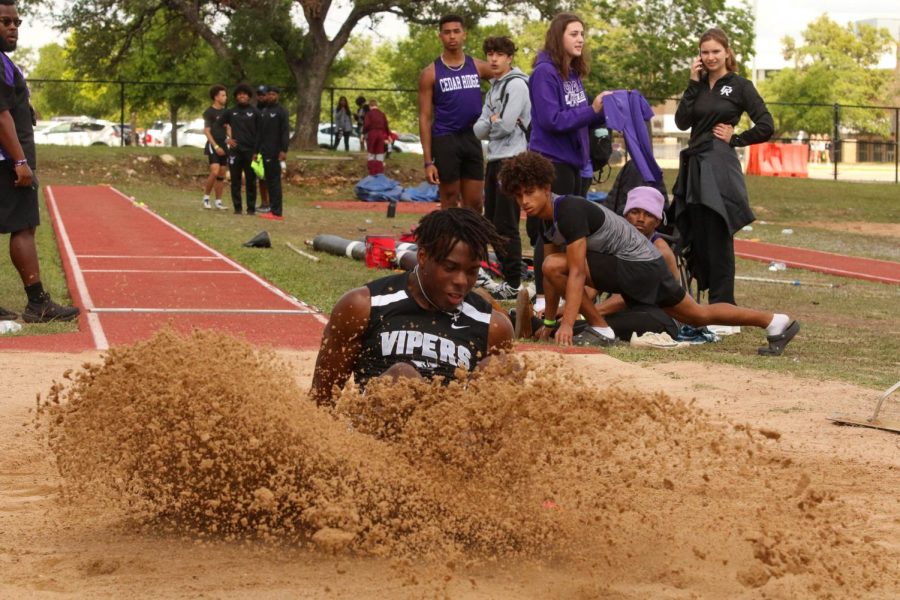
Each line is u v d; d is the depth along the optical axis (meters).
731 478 7.08
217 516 5.95
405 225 31.47
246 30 52.88
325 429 5.81
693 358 12.09
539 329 13.18
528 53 97.00
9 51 13.07
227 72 55.06
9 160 12.91
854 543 5.90
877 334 14.69
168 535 5.98
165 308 14.48
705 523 6.17
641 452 7.19
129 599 5.02
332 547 5.47
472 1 54.28
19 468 7.34
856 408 9.59
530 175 12.10
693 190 14.12
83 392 6.06
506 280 16.73
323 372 6.52
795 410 9.46
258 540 5.87
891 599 5.20
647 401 6.09
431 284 6.25
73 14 56.31
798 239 32.06
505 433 5.80
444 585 5.20
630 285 12.44
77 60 58.94
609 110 14.33
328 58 55.97
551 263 12.66
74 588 5.18
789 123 117.06
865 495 6.98
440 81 17.23
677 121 14.49
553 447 6.02
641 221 13.30
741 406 9.56
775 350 12.60
